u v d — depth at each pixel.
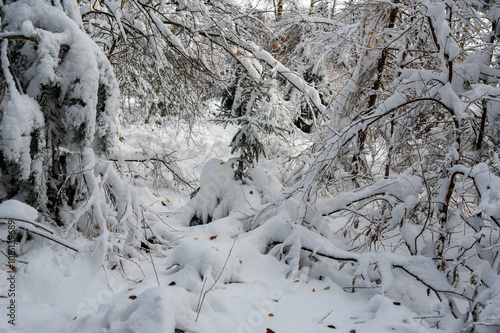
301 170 5.74
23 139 3.08
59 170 3.63
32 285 2.93
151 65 7.12
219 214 5.21
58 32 3.31
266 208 4.59
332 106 7.17
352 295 3.40
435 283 3.08
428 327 2.81
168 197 6.93
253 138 5.29
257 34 7.66
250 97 5.51
